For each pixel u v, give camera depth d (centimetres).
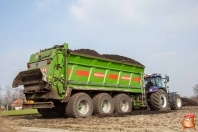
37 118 1163
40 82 1042
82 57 1155
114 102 1311
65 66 1080
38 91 1065
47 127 782
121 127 734
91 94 1236
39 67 1101
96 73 1240
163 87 1565
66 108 1078
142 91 1531
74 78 1125
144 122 858
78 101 1078
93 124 830
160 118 1000
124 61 1469
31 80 1095
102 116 1120
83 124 838
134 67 1492
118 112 1300
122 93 1391
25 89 1133
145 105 1512
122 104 1358
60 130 699
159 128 698
